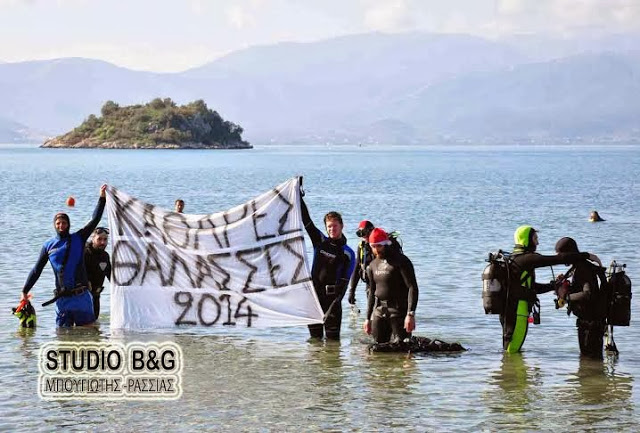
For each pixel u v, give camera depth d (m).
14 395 11.91
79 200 51.53
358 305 18.52
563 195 60.16
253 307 15.59
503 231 33.66
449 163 156.88
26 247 27.17
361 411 11.25
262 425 10.71
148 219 15.87
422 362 13.69
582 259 13.86
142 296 15.88
